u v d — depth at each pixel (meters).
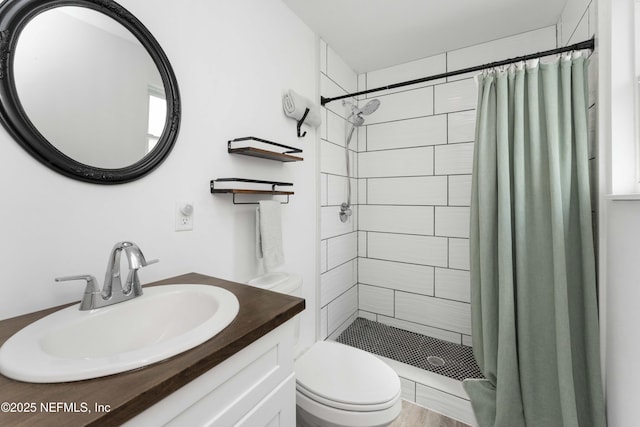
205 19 1.07
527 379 1.21
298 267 1.60
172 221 0.96
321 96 1.79
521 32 1.72
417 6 1.50
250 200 1.27
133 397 0.39
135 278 0.75
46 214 0.69
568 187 1.16
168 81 0.93
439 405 1.43
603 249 1.08
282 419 0.73
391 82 2.14
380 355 1.76
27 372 0.42
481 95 1.40
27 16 0.65
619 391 0.98
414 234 2.05
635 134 1.01
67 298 0.73
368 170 2.23
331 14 1.57
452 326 1.92
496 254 1.36
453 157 1.90
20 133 0.64
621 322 0.97
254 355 0.63
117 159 0.81
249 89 1.26
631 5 1.01
